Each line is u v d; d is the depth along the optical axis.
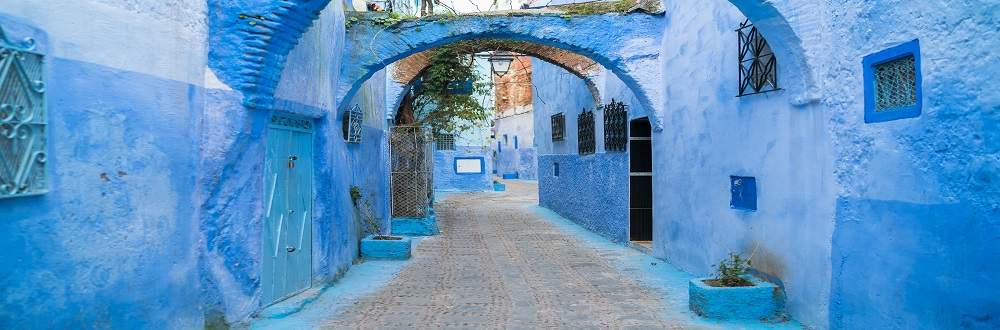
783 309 6.36
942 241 4.34
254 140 5.83
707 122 8.17
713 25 7.88
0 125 3.53
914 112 4.58
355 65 9.11
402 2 12.91
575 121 16.08
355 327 6.19
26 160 3.69
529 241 12.88
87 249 4.13
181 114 5.01
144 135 4.60
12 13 3.64
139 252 4.56
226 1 5.39
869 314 5.10
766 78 6.52
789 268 6.27
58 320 3.92
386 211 13.07
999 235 3.90
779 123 6.39
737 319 6.31
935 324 4.41
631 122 11.77
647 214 11.91
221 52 5.41
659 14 9.65
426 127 14.36
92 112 4.16
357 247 10.25
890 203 4.85
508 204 22.17
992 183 3.95
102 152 4.24
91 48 4.17
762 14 5.73
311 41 7.14
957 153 4.21
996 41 3.93
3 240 3.60
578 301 7.38
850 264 5.33
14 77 3.63
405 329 6.15
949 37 4.27
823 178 5.67
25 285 3.73
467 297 7.62
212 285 5.47
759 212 6.86
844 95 5.38
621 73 9.77
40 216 3.81
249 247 5.96
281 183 6.80
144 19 4.60
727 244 7.65
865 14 5.11
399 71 13.26
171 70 4.88
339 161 8.88
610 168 12.99
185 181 5.09
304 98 7.00
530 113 37.97
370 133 11.52
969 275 4.12
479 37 9.42
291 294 7.06
